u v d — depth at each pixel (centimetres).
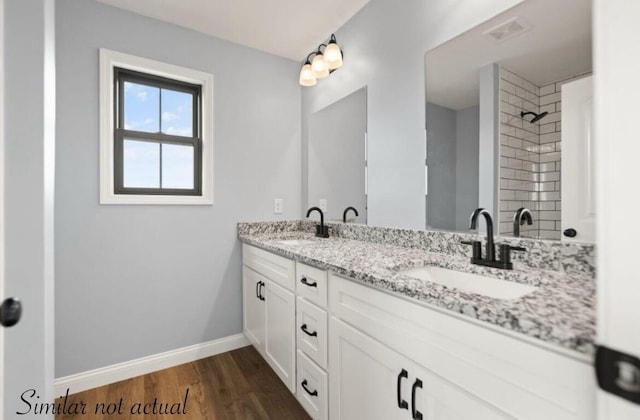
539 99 109
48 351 103
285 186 248
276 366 169
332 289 121
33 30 96
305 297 140
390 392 94
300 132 256
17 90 93
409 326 87
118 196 183
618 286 33
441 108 143
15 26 93
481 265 111
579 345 51
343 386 115
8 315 63
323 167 228
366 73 187
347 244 174
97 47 176
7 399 92
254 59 232
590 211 97
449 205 139
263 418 151
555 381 56
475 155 129
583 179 98
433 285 85
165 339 199
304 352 142
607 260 34
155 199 194
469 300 71
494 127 122
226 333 222
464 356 72
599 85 34
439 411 78
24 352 94
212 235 216
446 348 76
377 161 180
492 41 123
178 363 203
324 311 126
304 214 252
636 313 31
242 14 191
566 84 103
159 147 203
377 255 136
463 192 133
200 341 212
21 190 93
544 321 58
